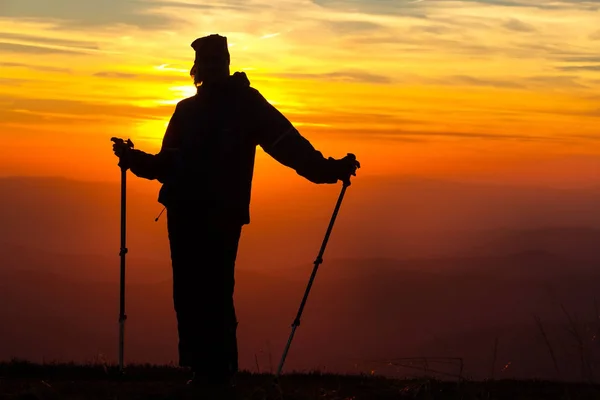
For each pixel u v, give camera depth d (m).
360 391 8.52
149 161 9.12
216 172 8.72
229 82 8.89
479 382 8.88
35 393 7.78
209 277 8.74
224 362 8.77
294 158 8.77
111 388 8.34
